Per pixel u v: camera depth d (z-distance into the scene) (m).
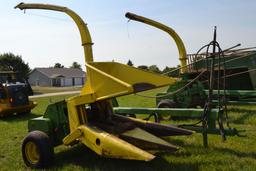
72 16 7.36
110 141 5.36
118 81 5.64
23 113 15.14
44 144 6.05
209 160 6.03
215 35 6.52
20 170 6.13
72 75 81.56
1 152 7.55
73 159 6.58
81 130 5.91
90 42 7.27
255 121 9.80
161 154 6.48
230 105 13.67
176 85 11.81
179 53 12.66
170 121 10.27
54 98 27.56
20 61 65.06
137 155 4.99
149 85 6.41
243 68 13.45
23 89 14.72
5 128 11.05
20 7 8.04
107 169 5.84
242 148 6.78
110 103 6.91
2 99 14.02
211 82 6.61
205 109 6.70
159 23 12.27
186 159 6.14
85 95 6.07
